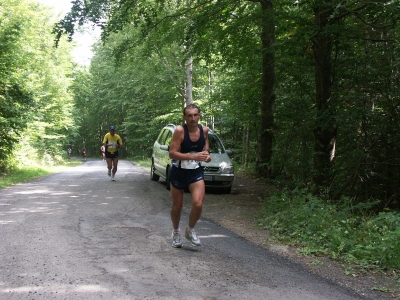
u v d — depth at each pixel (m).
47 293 3.49
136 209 7.90
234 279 4.00
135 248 5.02
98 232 5.87
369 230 5.61
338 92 9.24
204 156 4.58
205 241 5.57
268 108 13.75
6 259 4.46
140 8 11.88
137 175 16.08
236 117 17.75
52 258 4.52
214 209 8.34
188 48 12.45
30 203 8.52
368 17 7.89
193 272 4.16
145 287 3.68
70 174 17.41
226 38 12.52
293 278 4.14
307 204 6.79
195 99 28.69
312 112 9.27
